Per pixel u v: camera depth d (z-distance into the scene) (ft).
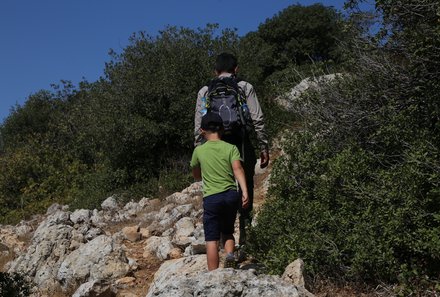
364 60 24.39
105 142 49.21
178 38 53.06
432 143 18.16
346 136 22.48
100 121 49.47
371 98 23.11
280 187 20.67
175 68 49.39
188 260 18.49
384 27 23.58
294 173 20.71
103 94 51.03
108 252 22.36
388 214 16.06
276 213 19.07
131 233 28.68
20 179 64.90
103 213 40.63
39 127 95.96
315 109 24.93
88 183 53.93
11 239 38.52
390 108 20.74
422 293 14.90
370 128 22.13
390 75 22.59
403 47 22.93
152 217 34.78
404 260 16.02
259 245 18.90
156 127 48.08
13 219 58.80
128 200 45.09
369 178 18.51
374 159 19.48
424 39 20.02
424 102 20.18
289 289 12.39
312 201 18.81
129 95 49.24
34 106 99.45
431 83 19.94
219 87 17.26
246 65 50.57
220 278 12.46
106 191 49.47
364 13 25.31
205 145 16.40
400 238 15.71
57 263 24.20
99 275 21.63
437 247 14.83
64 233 25.91
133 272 22.40
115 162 49.98
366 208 17.10
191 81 49.03
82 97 71.77
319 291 15.81
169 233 28.43
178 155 49.80
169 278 17.70
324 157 20.76
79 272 22.08
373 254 15.67
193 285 12.53
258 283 12.46
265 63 71.46
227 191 15.97
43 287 23.31
